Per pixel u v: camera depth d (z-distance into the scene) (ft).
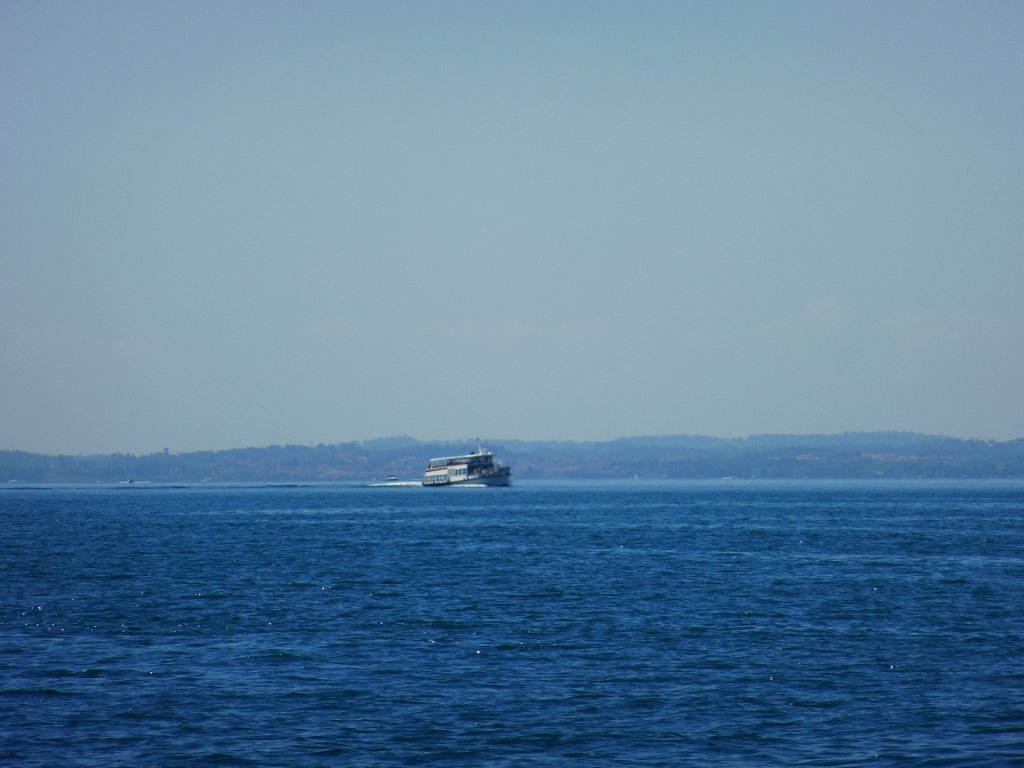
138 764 560.20
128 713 647.15
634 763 559.38
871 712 645.10
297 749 582.76
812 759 563.07
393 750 581.12
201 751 579.48
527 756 571.28
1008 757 561.43
